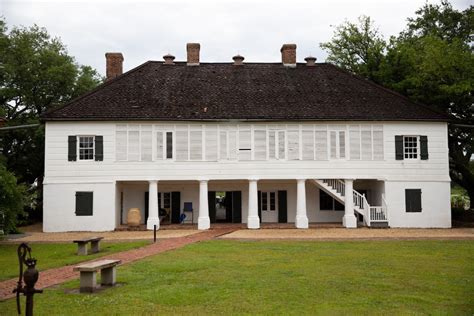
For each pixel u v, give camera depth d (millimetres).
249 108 33438
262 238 26047
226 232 29625
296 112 33219
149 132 32594
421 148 33562
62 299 12016
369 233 28891
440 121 33594
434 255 19172
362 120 33125
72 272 16109
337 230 30922
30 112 43406
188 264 16859
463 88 31547
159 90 34750
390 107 34156
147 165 32375
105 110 32438
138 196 35562
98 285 13539
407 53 38625
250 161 32812
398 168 33344
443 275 14875
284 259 18094
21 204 25297
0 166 25281
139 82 35469
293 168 32938
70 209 31922
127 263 17297
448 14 39812
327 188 33312
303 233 28922
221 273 15180
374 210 32844
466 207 48438
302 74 37781
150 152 32500
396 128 33594
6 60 40969
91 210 31953
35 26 43469
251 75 37375
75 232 31453
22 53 41469
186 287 13172
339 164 33125
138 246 22672
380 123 33469
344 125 33375
